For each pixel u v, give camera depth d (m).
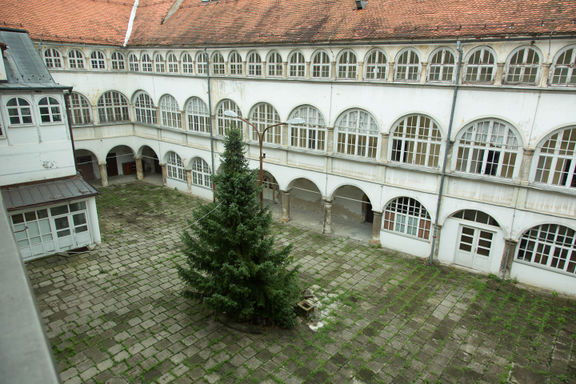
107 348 16.23
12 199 22.56
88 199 24.48
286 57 26.75
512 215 21.11
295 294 17.45
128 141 38.47
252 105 29.48
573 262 20.16
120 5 38.91
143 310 18.80
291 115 27.77
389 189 24.80
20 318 1.82
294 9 28.83
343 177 26.47
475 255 22.92
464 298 20.28
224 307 16.75
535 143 19.80
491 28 19.83
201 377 14.80
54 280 21.25
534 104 19.47
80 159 38.28
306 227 29.19
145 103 37.00
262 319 18.08
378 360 15.93
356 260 24.16
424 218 24.22
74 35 33.28
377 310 19.17
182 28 33.91
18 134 23.78
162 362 15.51
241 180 16.30
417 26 22.09
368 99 24.20
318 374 15.09
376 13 24.52
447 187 22.81
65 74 33.22
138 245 25.52
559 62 18.67
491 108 20.62
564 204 19.66
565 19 18.41
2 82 23.47
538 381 15.09
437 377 15.15
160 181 39.66
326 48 24.88
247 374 14.98
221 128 32.19
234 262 16.64
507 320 18.55
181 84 33.41
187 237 17.42
